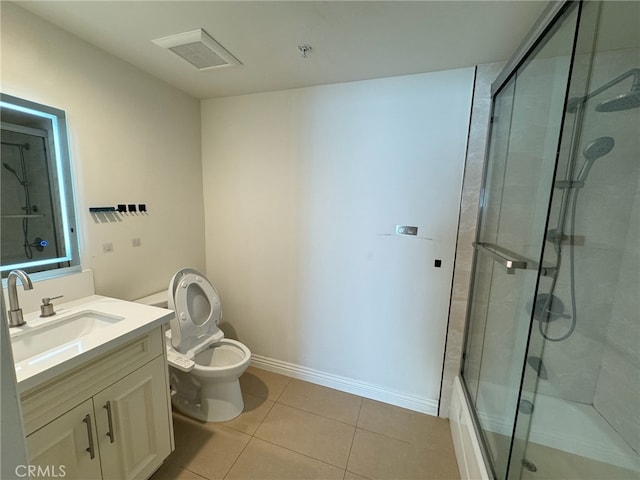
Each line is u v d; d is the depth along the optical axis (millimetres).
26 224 1276
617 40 1137
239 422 1776
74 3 1130
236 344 1935
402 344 1934
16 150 1229
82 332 1334
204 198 2316
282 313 2229
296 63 1570
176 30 1297
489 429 1373
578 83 1173
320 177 1961
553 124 1221
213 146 2221
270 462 1511
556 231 1315
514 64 1325
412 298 1867
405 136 1738
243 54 1486
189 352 1680
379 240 1884
